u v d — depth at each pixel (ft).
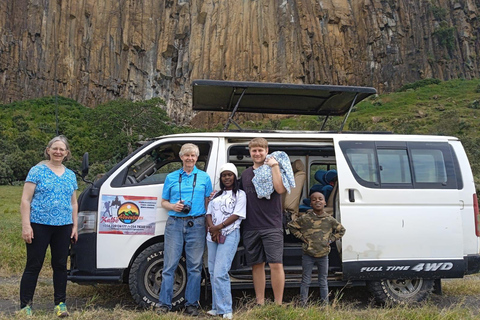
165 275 15.55
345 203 17.16
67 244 15.28
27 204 14.61
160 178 17.38
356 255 17.02
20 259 23.53
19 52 263.70
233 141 18.22
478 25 298.76
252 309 15.16
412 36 288.51
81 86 277.85
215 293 15.03
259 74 292.20
